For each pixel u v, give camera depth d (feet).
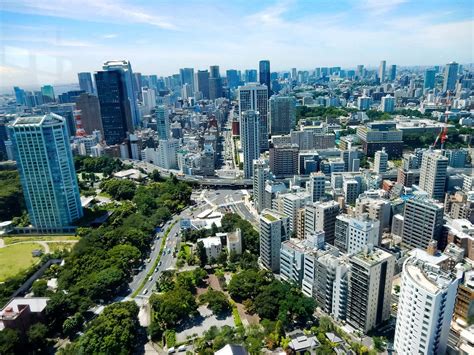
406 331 615.57
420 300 574.97
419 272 615.57
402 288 621.31
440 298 560.61
